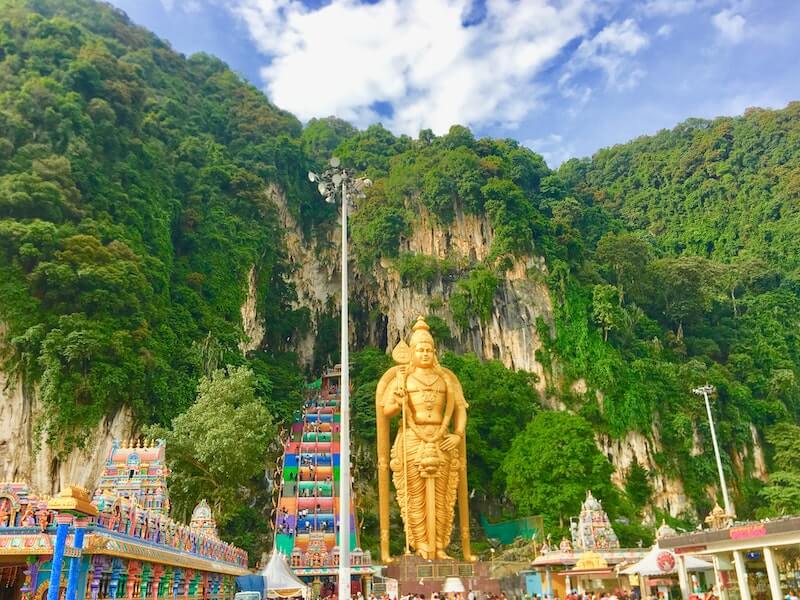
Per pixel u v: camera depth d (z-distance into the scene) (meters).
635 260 90.88
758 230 109.56
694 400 71.00
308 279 98.50
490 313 78.94
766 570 18.69
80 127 62.00
